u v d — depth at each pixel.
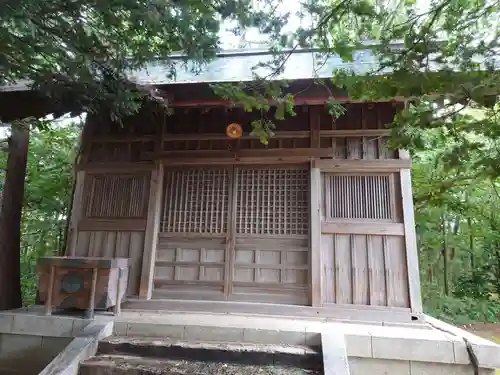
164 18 2.60
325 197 4.96
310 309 4.55
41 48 2.84
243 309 4.69
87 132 5.67
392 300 4.53
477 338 3.57
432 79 2.11
